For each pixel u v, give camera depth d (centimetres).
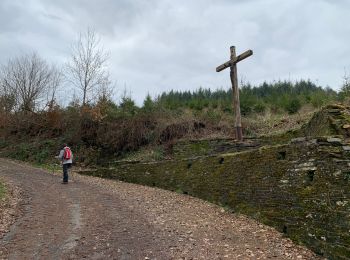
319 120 1080
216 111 2352
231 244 858
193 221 1058
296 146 941
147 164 1780
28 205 1148
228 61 1656
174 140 2081
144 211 1153
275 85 3391
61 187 1527
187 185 1490
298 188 903
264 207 1035
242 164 1174
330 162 812
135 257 751
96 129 2477
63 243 816
